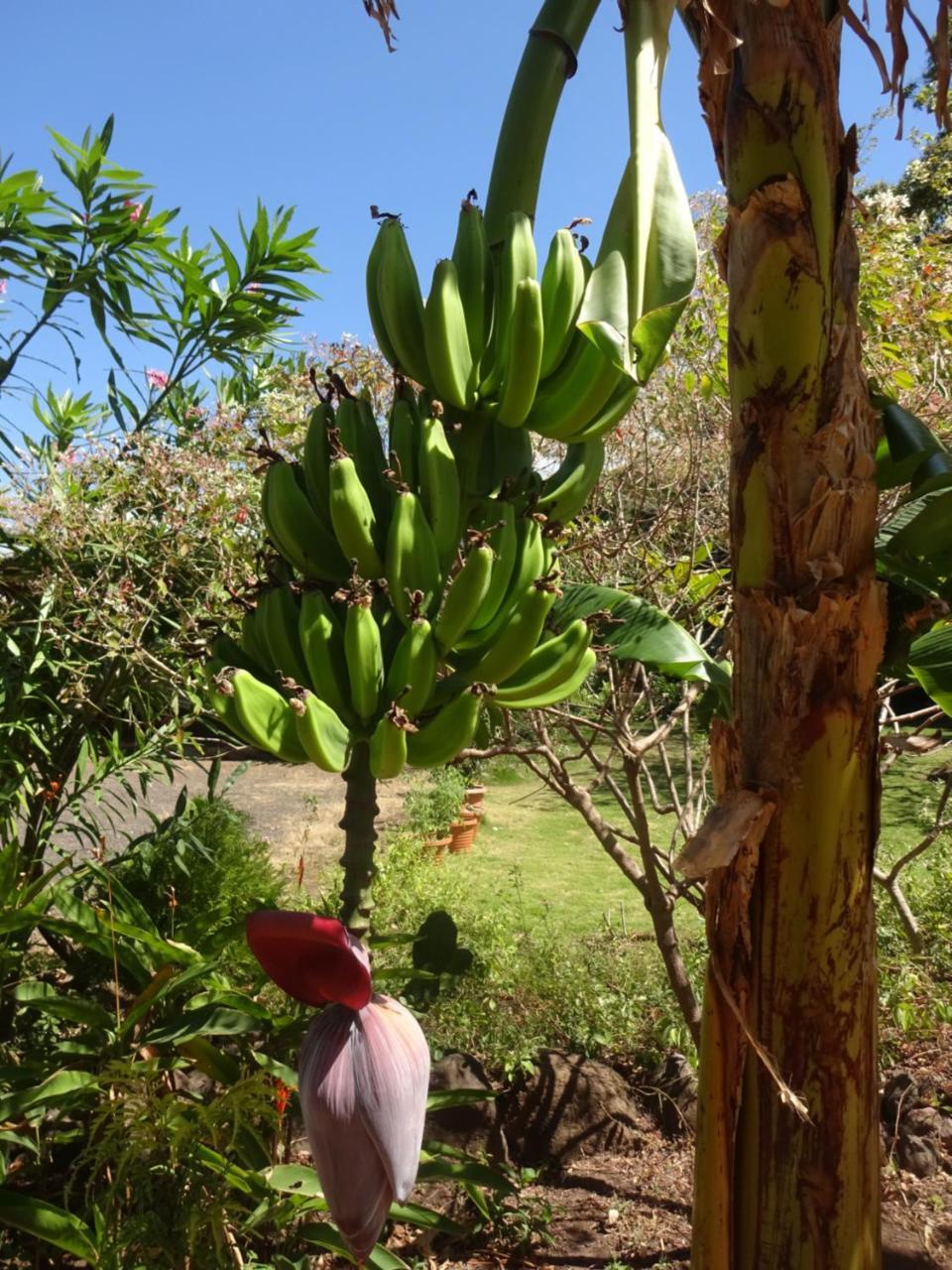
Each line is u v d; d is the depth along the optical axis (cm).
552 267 157
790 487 136
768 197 133
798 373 135
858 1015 138
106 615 337
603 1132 348
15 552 362
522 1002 407
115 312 439
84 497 366
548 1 163
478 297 157
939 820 309
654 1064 380
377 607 157
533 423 163
